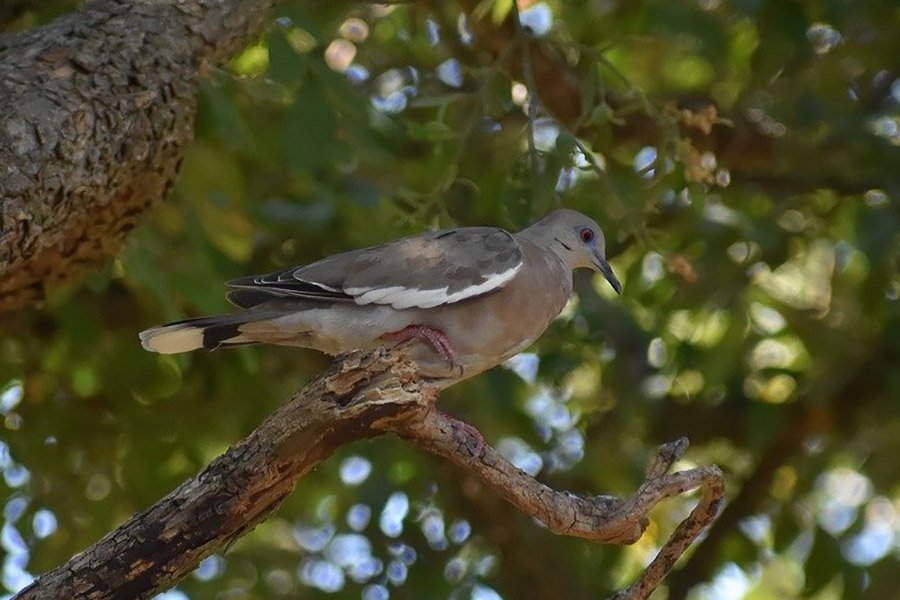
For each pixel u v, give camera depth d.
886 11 12.99
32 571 12.45
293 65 8.94
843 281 14.25
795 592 15.61
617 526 7.19
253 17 8.81
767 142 13.38
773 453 14.01
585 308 13.02
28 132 7.63
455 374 9.16
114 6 8.41
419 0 11.73
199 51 8.48
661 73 14.45
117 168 8.01
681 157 10.34
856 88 13.94
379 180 12.15
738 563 14.10
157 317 11.96
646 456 14.06
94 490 12.65
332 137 9.27
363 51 13.26
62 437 12.45
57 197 7.71
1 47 8.05
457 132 11.05
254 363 11.40
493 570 14.19
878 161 13.22
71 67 7.98
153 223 10.72
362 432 6.70
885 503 14.62
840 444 13.98
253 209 11.26
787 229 13.76
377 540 13.56
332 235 12.23
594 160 10.02
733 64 13.85
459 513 13.86
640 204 10.77
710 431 14.02
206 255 10.35
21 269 8.77
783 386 14.19
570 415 14.39
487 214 11.72
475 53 13.09
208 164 10.58
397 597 13.52
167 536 6.70
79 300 11.56
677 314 14.07
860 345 13.75
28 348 12.34
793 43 12.42
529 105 10.29
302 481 13.41
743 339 13.22
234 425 12.85
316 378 6.68
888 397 13.65
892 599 13.56
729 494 14.66
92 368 12.37
